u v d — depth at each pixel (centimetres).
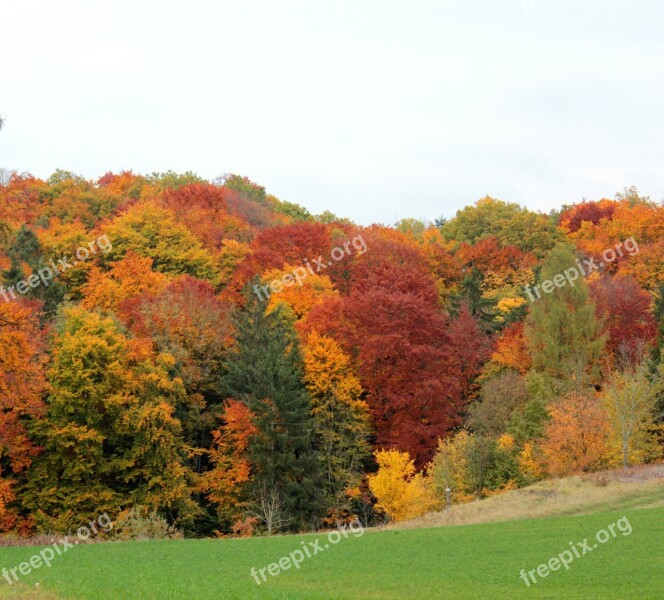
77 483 5928
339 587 3200
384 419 7319
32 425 5888
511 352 7800
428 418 7138
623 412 5991
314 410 6844
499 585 3184
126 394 6125
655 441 6222
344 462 6781
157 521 5566
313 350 7050
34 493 5794
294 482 6266
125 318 7344
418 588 3161
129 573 3456
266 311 7912
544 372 7356
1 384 4553
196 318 7250
